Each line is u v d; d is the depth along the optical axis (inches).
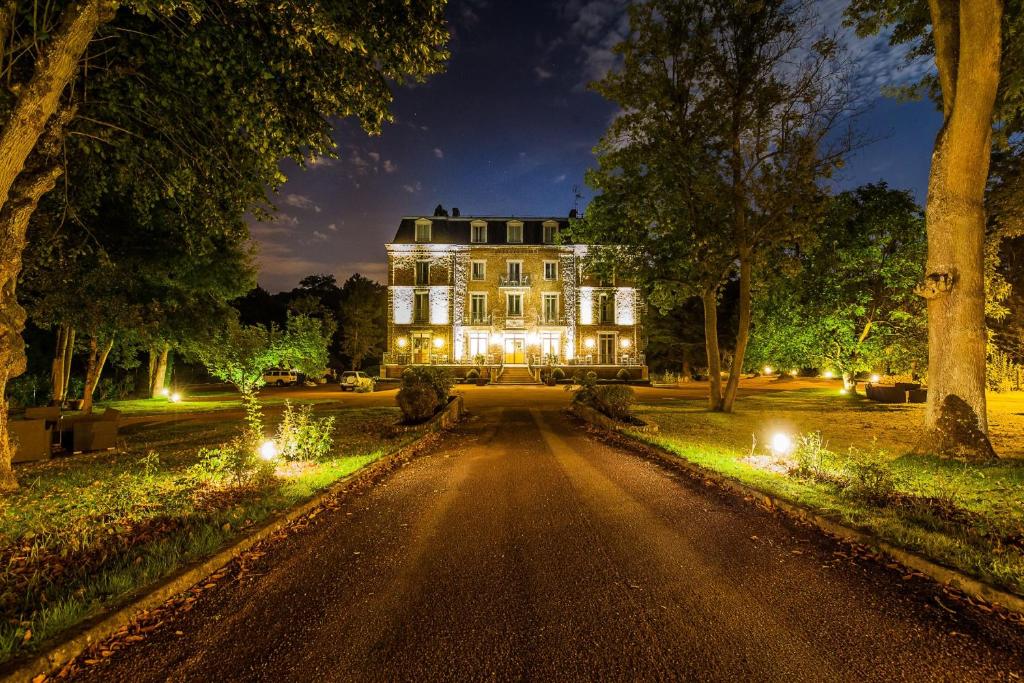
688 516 228.8
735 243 637.9
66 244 492.4
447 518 228.5
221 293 864.3
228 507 229.0
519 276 1609.3
